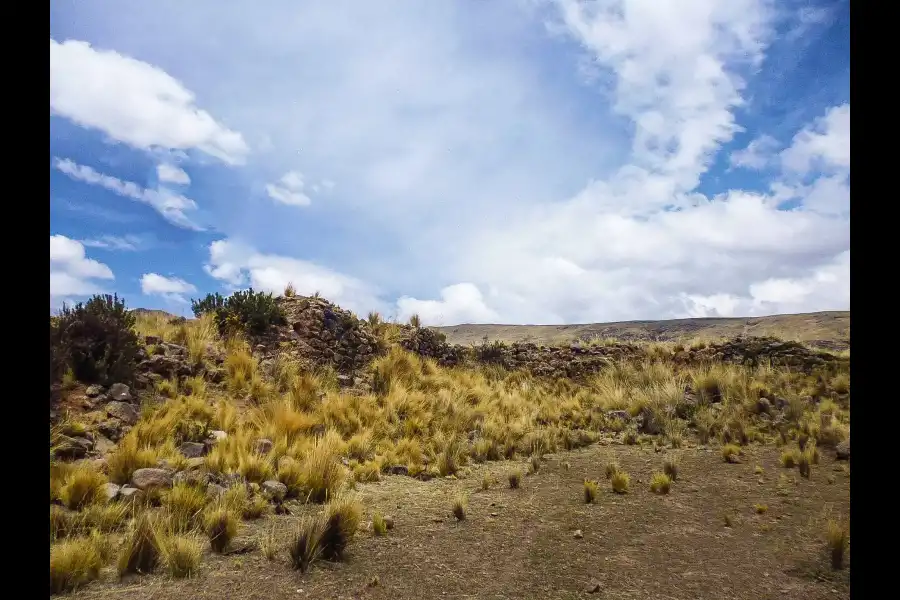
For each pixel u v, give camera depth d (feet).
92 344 29.63
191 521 17.28
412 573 14.92
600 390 49.90
